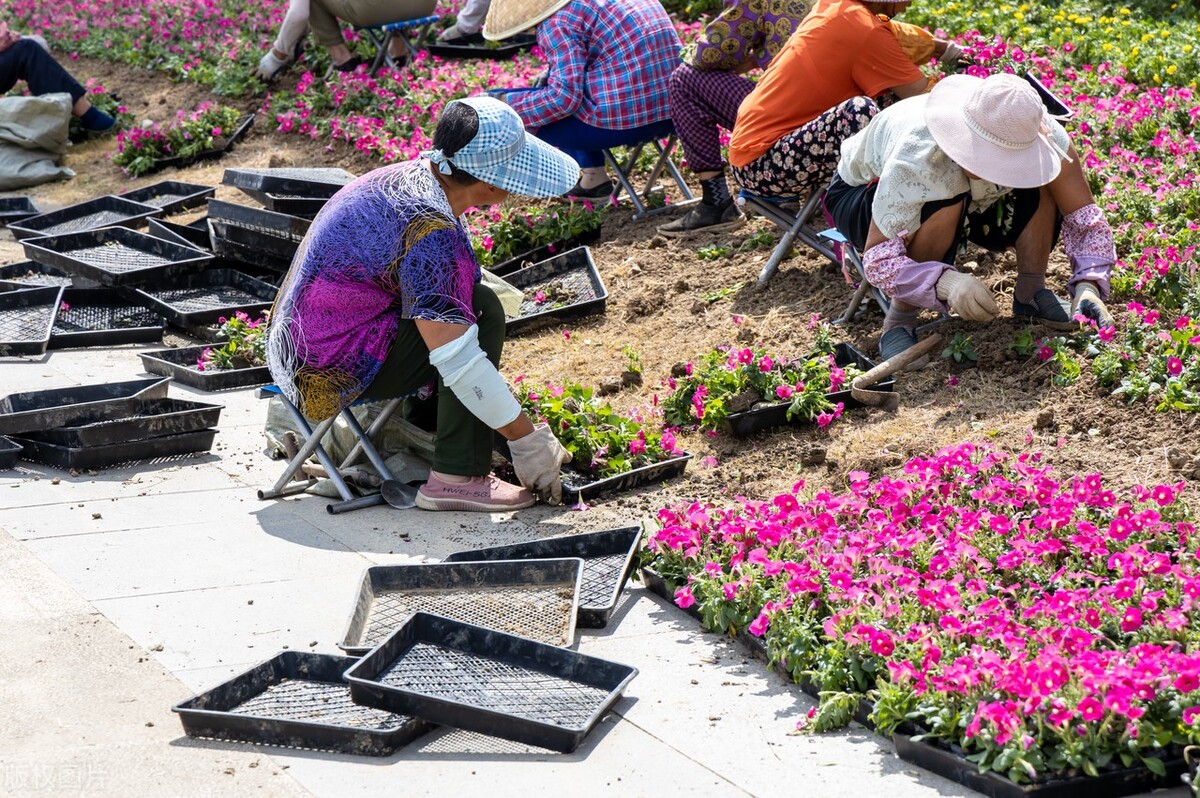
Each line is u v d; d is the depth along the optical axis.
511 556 4.25
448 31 11.27
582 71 7.41
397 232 4.45
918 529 4.04
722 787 3.05
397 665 3.58
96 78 12.78
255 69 11.52
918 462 4.35
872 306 5.97
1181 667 3.00
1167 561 3.55
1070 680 3.04
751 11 6.80
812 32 6.07
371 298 4.54
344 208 4.55
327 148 10.15
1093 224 5.24
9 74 11.16
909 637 3.40
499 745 3.27
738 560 3.86
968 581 3.69
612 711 3.41
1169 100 7.12
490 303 4.73
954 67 8.03
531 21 7.47
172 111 11.57
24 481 5.13
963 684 3.11
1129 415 4.73
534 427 4.72
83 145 11.27
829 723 3.28
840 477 4.70
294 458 4.92
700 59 6.93
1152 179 6.38
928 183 5.04
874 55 5.98
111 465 5.28
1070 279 5.41
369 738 3.20
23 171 10.49
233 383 6.24
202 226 8.40
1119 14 9.60
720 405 5.18
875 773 3.08
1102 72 8.02
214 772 3.15
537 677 3.56
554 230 7.56
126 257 7.82
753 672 3.61
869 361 5.48
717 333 6.16
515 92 7.55
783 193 6.30
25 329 6.96
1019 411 4.93
